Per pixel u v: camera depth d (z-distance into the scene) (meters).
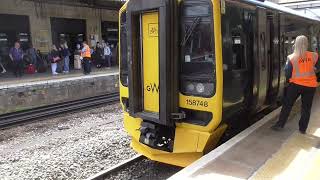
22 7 20.59
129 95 6.53
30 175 6.74
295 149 5.70
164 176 6.75
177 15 5.95
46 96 14.40
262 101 7.34
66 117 12.03
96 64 22.78
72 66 23.42
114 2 22.97
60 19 22.92
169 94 5.96
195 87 5.97
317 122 7.34
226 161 5.22
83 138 9.16
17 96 13.36
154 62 6.20
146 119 6.33
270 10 7.76
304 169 4.97
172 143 6.38
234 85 6.22
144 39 6.28
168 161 6.54
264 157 5.37
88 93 16.27
